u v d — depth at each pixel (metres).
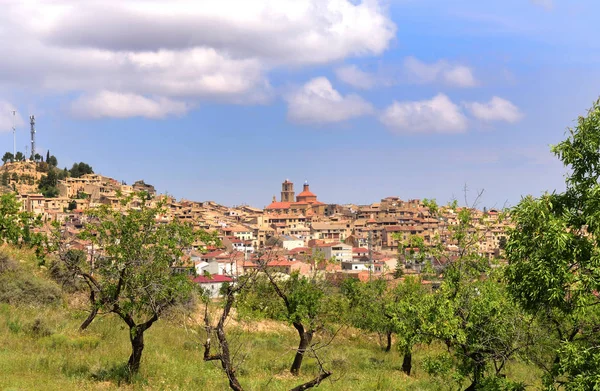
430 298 19.48
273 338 36.31
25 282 30.34
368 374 28.59
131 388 18.95
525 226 14.85
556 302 14.10
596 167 14.57
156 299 21.08
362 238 199.00
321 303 28.20
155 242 21.03
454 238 21.70
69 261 21.77
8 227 29.25
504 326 18.17
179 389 19.64
